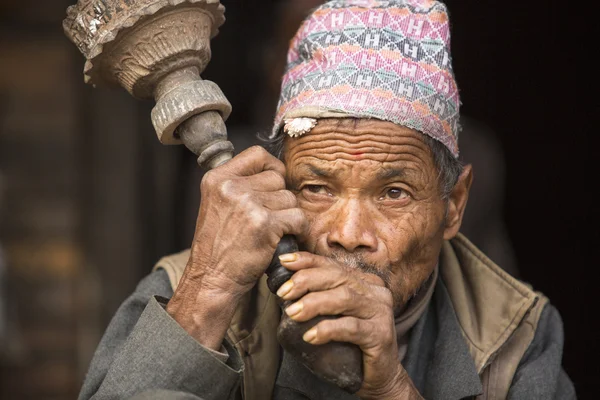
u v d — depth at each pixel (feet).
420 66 10.94
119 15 10.18
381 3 11.12
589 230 33.14
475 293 12.91
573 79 31.91
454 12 31.12
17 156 44.88
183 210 23.12
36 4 44.65
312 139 10.79
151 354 10.09
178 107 10.21
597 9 31.04
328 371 9.48
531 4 31.22
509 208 33.40
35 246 40.50
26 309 37.35
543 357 12.44
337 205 10.87
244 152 10.32
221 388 10.14
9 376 34.37
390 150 10.69
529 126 32.45
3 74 45.24
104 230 31.24
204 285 10.09
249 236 9.84
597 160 32.55
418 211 11.14
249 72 28.89
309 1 20.57
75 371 34.63
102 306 31.63
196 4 10.39
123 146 30.96
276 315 12.14
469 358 12.12
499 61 31.73
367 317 9.62
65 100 45.44
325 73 10.91
